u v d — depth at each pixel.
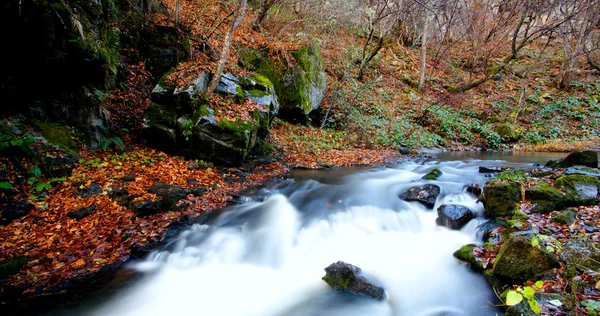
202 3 12.67
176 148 8.19
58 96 6.86
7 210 5.06
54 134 6.54
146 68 9.77
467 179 8.37
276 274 5.09
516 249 3.89
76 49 6.50
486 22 19.73
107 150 7.62
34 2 5.54
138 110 8.97
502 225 5.13
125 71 9.10
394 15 16.62
